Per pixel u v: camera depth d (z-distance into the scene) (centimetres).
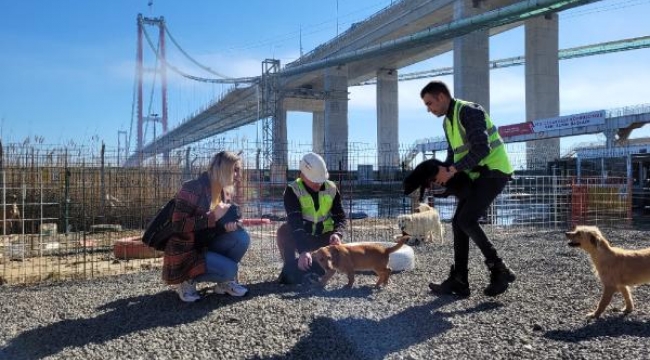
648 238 1068
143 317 463
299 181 604
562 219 1399
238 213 552
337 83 6144
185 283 518
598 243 452
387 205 2034
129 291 580
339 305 491
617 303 498
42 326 441
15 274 723
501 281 512
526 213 1390
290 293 554
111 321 452
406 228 1036
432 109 521
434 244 1026
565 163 2364
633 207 1827
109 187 1276
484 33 4028
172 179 1381
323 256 561
